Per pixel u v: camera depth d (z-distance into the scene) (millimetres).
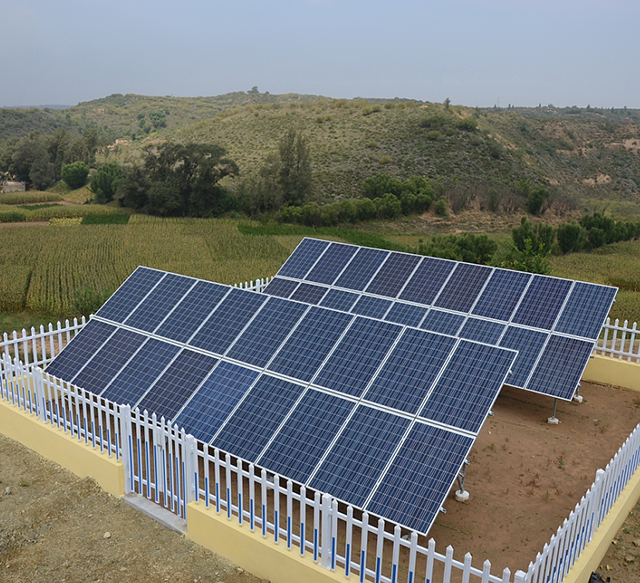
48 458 10922
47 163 117875
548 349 13133
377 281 16375
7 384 11914
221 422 9703
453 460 7883
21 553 8000
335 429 8859
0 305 27750
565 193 99812
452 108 134250
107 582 7418
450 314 14570
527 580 5543
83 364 12289
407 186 87438
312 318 11383
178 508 8711
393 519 7430
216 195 83125
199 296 13211
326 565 6957
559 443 11820
